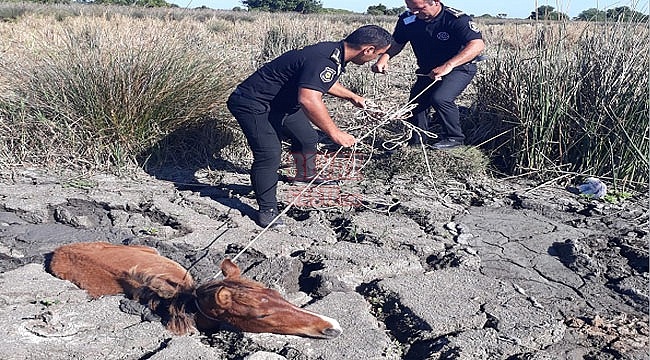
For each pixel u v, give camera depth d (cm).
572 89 665
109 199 562
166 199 570
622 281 460
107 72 662
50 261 452
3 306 394
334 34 1700
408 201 589
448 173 662
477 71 787
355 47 488
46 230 519
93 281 419
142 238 498
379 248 487
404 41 698
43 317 380
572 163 666
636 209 590
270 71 502
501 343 381
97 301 400
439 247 502
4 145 659
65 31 823
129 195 577
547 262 492
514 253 504
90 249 438
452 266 479
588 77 662
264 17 2264
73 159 656
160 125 671
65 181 607
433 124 773
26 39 921
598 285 461
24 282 419
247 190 611
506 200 613
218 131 698
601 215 579
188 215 539
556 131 668
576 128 660
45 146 661
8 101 695
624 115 636
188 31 912
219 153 695
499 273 471
